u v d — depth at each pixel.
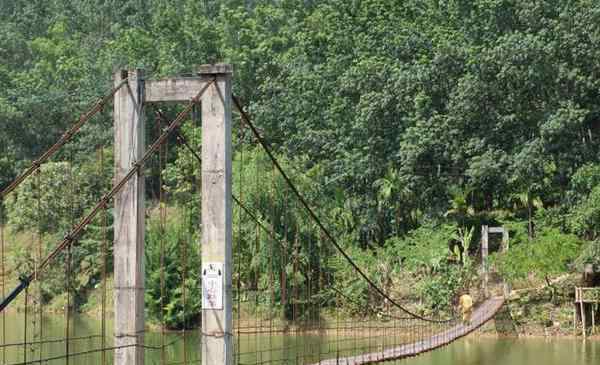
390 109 78.19
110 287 73.94
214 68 21.73
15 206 76.69
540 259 66.69
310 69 88.44
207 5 121.06
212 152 21.64
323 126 83.25
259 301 63.22
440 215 77.31
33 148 99.62
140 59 103.94
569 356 55.44
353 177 79.00
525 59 71.19
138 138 22.03
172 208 72.50
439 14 83.56
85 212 72.62
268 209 63.00
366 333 62.78
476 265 74.06
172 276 61.81
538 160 71.56
